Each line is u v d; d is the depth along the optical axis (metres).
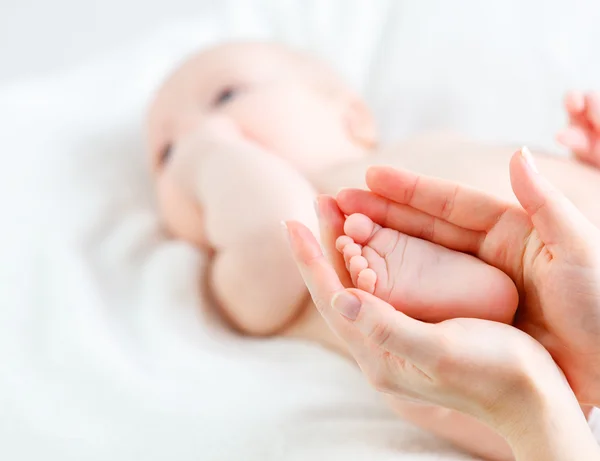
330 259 0.56
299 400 0.67
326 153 0.82
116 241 0.82
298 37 1.03
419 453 0.62
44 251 0.79
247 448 0.64
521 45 0.92
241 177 0.73
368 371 0.54
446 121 0.94
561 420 0.51
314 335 0.73
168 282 0.76
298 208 0.70
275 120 0.82
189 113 0.85
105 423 0.67
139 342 0.73
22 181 0.84
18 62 1.15
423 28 0.97
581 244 0.51
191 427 0.66
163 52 1.06
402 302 0.54
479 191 0.54
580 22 0.90
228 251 0.72
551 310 0.52
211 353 0.72
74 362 0.70
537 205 0.52
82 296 0.75
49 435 0.66
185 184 0.79
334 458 0.62
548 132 0.89
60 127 0.92
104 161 0.90
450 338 0.51
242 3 1.06
